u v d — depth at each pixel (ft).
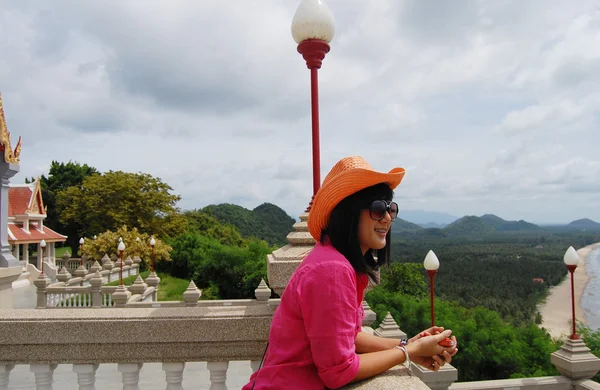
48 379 9.62
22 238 80.53
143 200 109.40
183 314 9.61
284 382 5.44
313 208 6.19
